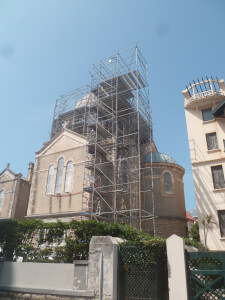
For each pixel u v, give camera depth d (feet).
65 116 132.05
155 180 101.04
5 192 114.42
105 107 115.14
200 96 87.92
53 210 94.58
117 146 104.12
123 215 85.97
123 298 30.27
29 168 124.88
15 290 35.24
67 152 102.53
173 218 95.50
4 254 41.98
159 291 29.09
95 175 95.61
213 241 71.92
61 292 32.32
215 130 83.71
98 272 31.24
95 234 38.06
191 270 28.55
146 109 110.42
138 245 31.83
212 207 75.61
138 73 108.47
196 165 82.17
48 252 39.73
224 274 27.12
